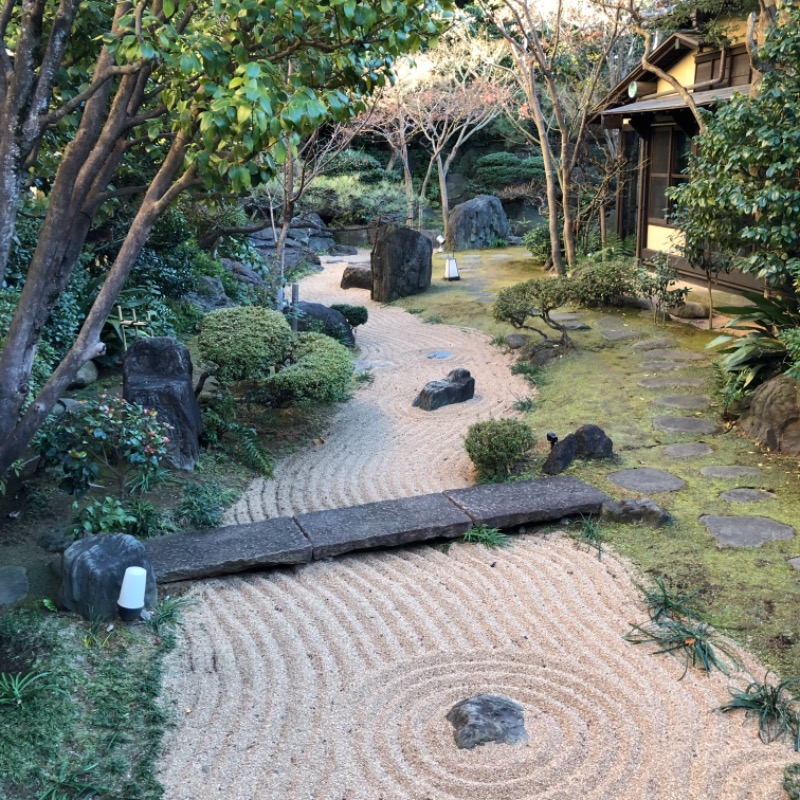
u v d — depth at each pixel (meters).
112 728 3.78
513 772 3.56
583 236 16.48
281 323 8.04
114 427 5.64
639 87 14.36
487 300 13.77
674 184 13.23
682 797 3.40
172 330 10.03
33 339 4.07
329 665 4.34
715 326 10.41
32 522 5.59
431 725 3.88
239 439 7.58
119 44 3.63
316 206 16.45
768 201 6.93
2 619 4.41
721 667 4.19
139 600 4.50
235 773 3.58
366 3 3.89
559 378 9.18
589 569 5.22
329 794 3.47
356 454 7.63
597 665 4.29
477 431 6.77
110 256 10.88
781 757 3.59
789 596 4.70
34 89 3.85
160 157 5.64
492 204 21.20
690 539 5.45
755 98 7.34
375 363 10.74
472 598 4.96
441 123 26.47
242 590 5.07
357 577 5.21
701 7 11.07
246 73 3.51
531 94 14.60
